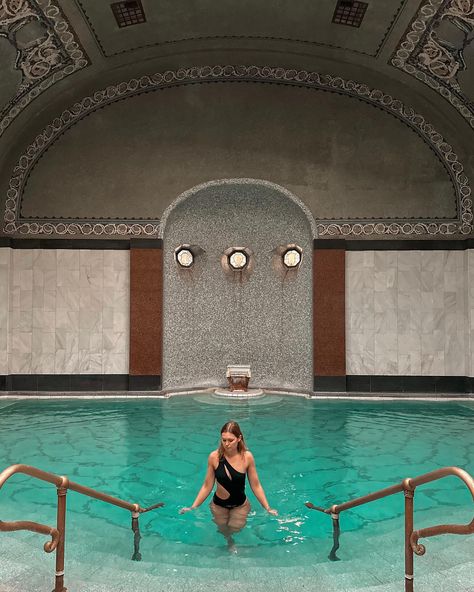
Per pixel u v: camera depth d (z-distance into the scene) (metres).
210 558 3.62
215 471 4.20
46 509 4.61
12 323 11.27
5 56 9.14
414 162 11.36
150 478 5.50
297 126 11.45
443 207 11.32
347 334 11.36
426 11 8.66
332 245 11.36
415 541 2.39
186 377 12.15
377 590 2.50
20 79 9.90
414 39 9.45
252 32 10.15
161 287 11.38
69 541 3.86
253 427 8.09
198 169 11.42
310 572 3.03
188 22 9.72
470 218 11.23
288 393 11.69
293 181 11.42
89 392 11.12
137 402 10.43
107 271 11.40
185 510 4.21
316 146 11.45
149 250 11.38
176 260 12.12
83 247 11.38
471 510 4.45
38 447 6.75
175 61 11.08
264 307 12.43
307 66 11.20
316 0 8.95
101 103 11.35
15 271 11.32
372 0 8.70
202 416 8.96
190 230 12.22
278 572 3.05
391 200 11.37
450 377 11.21
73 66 10.27
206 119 11.45
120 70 10.97
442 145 11.28
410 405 10.20
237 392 11.26
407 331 11.30
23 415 8.98
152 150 11.44
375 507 4.68
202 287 12.46
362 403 10.44
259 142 11.45
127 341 11.38
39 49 9.38
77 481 5.38
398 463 6.08
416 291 11.31
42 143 11.32
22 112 10.70
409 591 2.45
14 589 2.53
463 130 10.98
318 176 11.43
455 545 3.24
